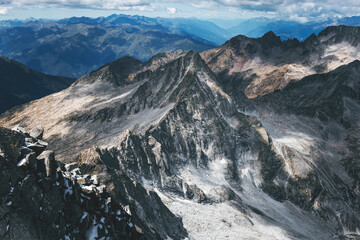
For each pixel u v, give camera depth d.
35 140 23.52
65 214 22.61
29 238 18.34
